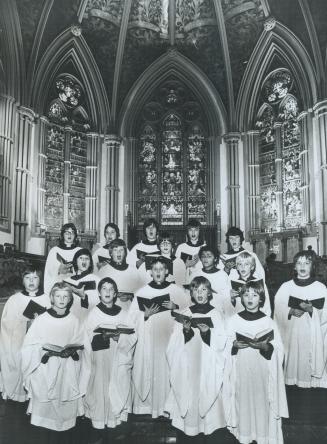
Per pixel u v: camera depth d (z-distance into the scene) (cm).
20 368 577
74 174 2178
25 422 517
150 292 584
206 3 2095
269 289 1288
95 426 502
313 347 615
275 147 2130
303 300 602
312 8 1817
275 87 2158
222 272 686
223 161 2236
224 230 2169
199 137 2302
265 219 2152
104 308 552
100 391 508
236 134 2194
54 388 484
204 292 510
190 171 2277
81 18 1998
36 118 1964
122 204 2230
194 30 2180
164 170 2281
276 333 480
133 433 495
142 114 2327
